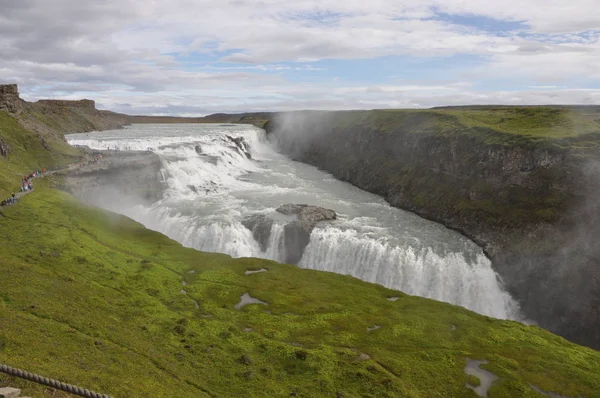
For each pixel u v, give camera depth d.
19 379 24.50
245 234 88.81
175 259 69.69
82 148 126.88
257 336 47.31
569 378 43.31
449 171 113.44
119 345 37.91
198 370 38.47
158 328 45.62
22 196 81.50
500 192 97.12
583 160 85.62
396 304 59.47
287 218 94.38
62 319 39.22
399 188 122.69
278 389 37.62
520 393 40.66
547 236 82.38
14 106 131.12
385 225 98.88
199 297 56.78
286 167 170.62
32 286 46.16
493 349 48.53
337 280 67.62
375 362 43.94
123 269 61.50
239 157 164.25
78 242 66.56
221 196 115.12
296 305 56.62
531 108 130.75
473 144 108.44
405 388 39.66
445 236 93.69
